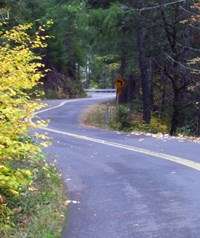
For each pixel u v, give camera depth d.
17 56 7.93
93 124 28.00
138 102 36.88
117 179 11.09
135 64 32.66
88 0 26.23
